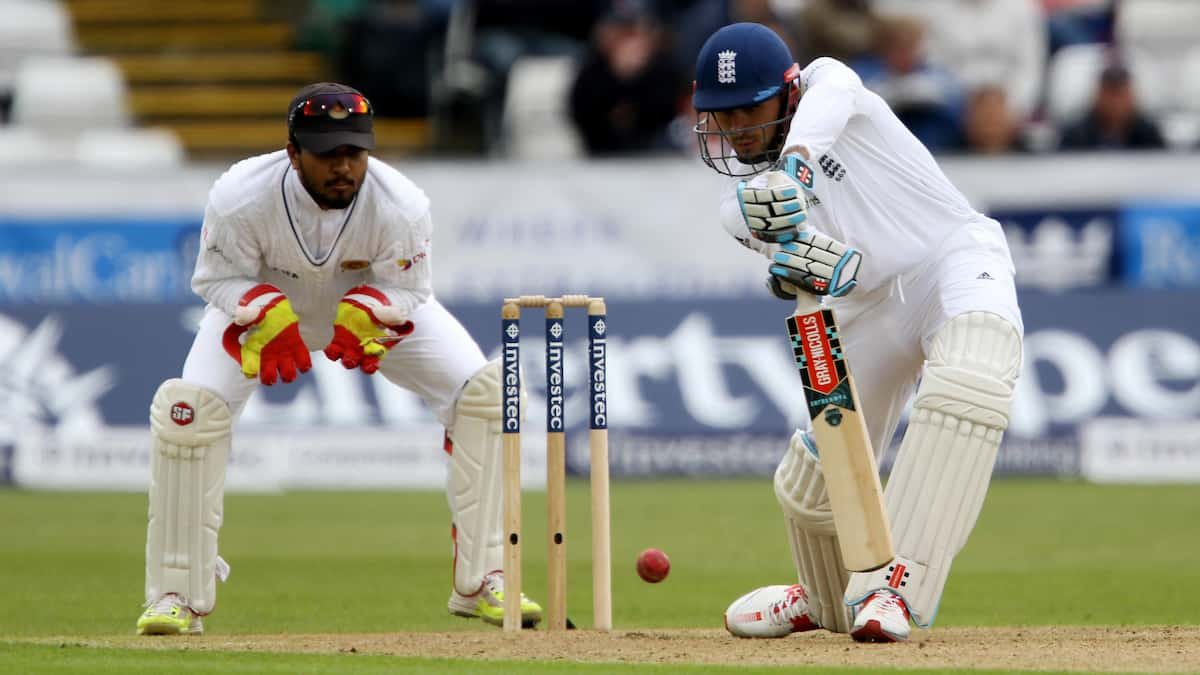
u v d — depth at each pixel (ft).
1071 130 161.48
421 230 66.64
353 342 66.28
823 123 57.72
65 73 189.88
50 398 149.79
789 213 56.34
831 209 61.41
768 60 59.88
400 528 120.37
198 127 201.46
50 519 127.03
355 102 63.21
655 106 169.78
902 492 59.72
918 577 59.62
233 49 212.64
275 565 102.12
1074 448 143.43
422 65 193.67
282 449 147.02
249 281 67.21
